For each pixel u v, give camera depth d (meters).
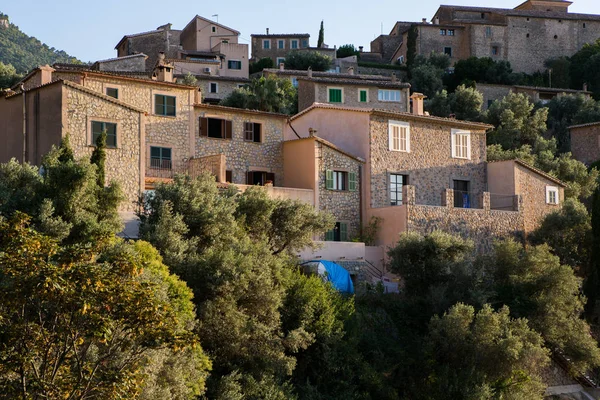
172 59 112.56
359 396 42.97
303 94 96.94
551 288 53.22
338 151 60.81
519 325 48.16
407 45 136.38
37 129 50.66
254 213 48.34
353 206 60.94
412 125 64.44
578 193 81.31
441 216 60.03
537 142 98.31
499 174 67.06
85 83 55.47
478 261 52.78
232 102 95.00
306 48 134.00
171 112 58.28
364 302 50.12
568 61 139.50
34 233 24.25
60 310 24.08
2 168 42.19
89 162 43.34
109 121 50.56
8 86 96.12
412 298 50.66
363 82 97.25
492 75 128.62
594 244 59.44
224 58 122.25
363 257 56.28
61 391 24.11
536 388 46.16
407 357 45.94
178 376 34.03
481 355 45.91
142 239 41.94
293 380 42.81
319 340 43.47
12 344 23.95
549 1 154.50
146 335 24.80
